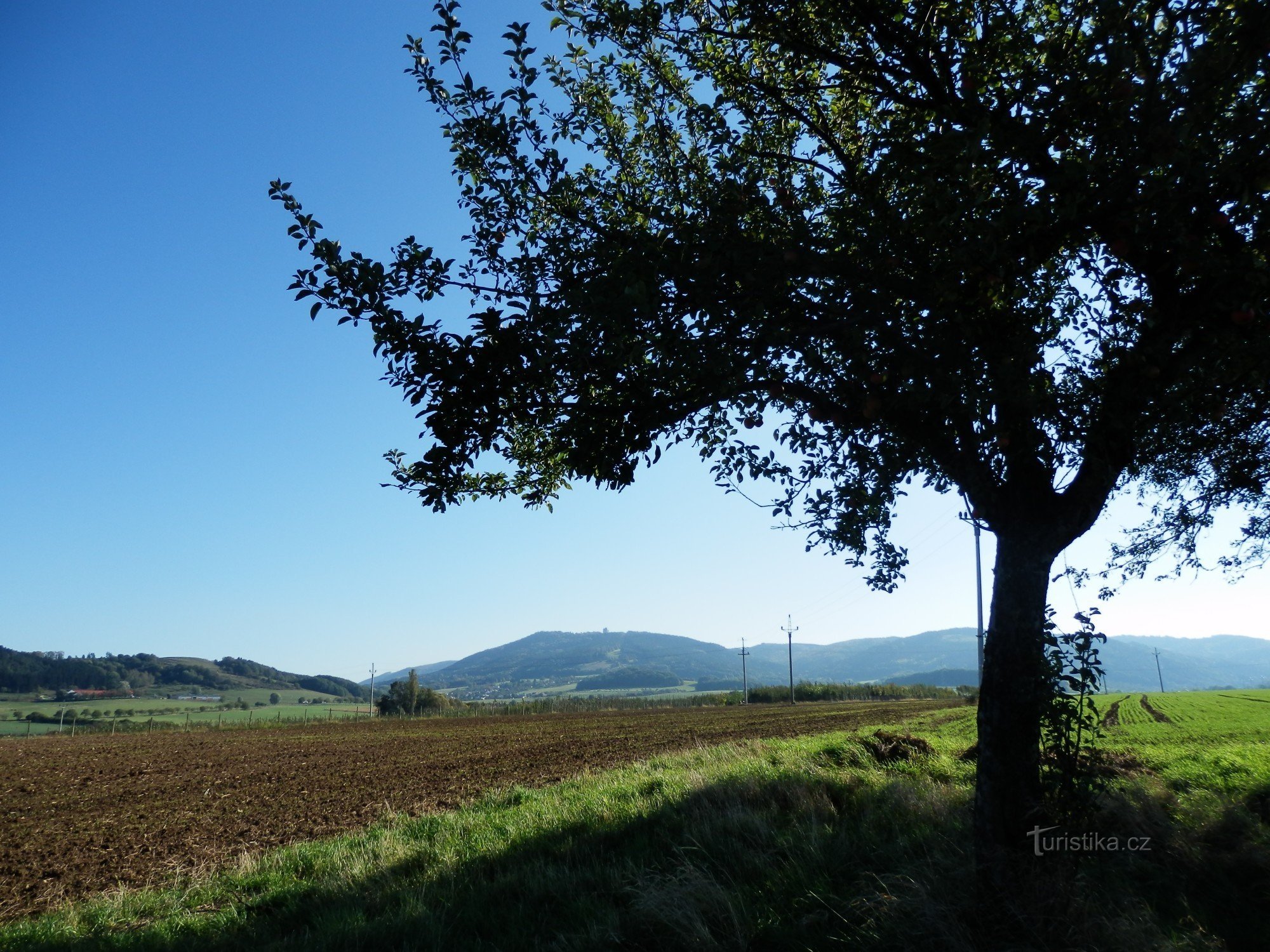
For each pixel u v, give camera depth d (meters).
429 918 7.08
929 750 17.56
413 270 6.33
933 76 6.57
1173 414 6.57
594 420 6.59
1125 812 7.97
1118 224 5.61
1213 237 5.56
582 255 6.35
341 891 8.57
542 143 6.71
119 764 32.50
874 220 6.34
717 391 5.91
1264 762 14.86
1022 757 6.12
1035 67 6.14
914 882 6.22
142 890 10.77
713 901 6.51
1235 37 5.06
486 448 6.25
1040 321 6.63
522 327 5.98
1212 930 5.77
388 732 54.19
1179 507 9.45
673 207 7.17
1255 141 5.07
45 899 11.02
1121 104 5.34
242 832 16.11
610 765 25.59
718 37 7.61
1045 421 6.21
